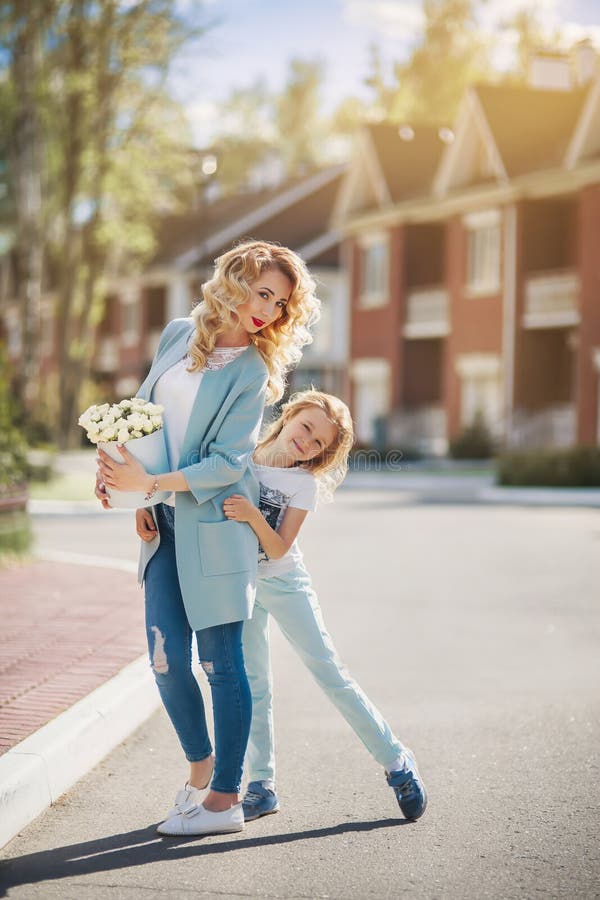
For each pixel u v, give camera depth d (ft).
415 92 191.83
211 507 13.14
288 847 13.16
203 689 21.26
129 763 16.61
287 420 14.11
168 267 152.46
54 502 61.31
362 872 12.37
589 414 93.81
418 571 37.29
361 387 125.90
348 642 25.53
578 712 19.24
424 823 13.98
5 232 97.50
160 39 95.30
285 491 13.82
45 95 91.30
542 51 115.55
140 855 12.90
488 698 20.29
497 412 105.60
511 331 102.27
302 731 18.33
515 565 38.73
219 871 12.41
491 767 16.29
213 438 13.15
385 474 94.17
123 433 12.54
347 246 126.11
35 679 18.92
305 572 14.10
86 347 126.41
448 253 111.34
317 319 13.56
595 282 93.20
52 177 107.55
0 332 210.38
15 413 36.06
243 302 12.89
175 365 13.46
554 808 14.49
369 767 16.42
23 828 13.79
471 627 27.37
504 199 102.58
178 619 13.35
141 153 105.29
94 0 92.58
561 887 11.96
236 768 13.53
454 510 61.93
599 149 92.99
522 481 78.43
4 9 84.02
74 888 11.93
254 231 152.15
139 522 13.65
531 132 104.78
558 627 27.37
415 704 19.89
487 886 11.99
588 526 52.47
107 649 21.45
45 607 26.37
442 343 119.65
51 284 182.50
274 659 23.88
